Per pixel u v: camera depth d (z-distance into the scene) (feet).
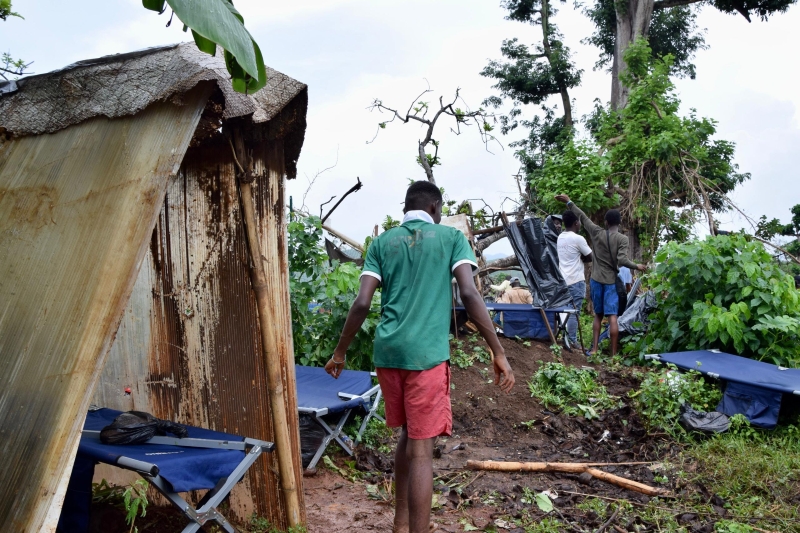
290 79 10.73
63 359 7.57
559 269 27.30
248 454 9.73
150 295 11.60
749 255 22.86
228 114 9.73
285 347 11.53
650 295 27.91
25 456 7.23
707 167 52.24
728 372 18.69
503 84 93.04
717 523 12.48
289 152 11.99
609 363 25.82
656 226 43.57
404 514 11.05
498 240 33.19
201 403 11.58
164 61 8.63
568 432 18.98
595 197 42.16
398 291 10.58
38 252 8.44
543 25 92.63
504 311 27.71
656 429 18.08
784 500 13.56
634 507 13.57
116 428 9.49
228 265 11.28
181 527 11.13
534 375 22.52
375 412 18.04
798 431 16.90
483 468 15.81
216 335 11.46
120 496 11.54
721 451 16.19
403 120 32.68
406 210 11.47
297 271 21.42
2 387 7.77
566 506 13.70
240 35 7.59
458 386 21.88
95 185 8.46
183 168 11.27
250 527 11.38
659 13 88.89
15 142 9.37
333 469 15.28
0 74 12.76
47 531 6.89
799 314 21.81
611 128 52.34
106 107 8.71
